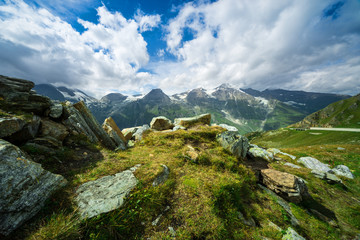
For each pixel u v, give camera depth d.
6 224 4.23
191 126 23.48
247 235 6.79
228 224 6.95
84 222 4.97
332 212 10.37
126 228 5.52
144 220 6.11
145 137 17.59
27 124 8.45
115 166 9.04
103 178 7.55
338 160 22.84
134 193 6.66
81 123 13.29
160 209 6.82
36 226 4.64
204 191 8.42
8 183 4.53
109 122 18.03
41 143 8.74
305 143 76.88
